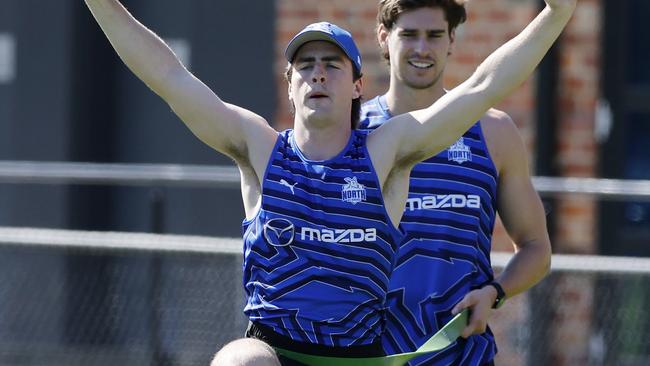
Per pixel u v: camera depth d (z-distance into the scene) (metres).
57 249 26.31
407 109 17.48
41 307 26.66
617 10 31.58
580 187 26.52
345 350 14.21
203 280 25.69
